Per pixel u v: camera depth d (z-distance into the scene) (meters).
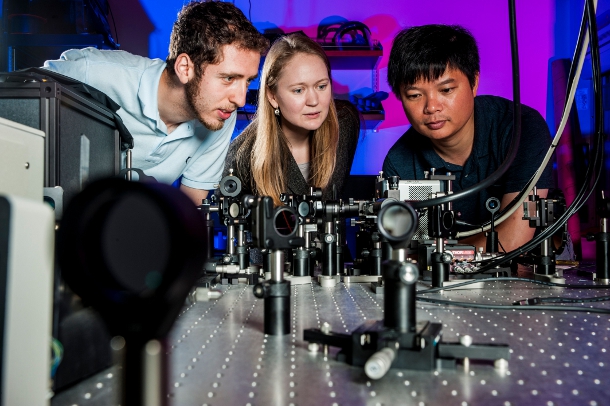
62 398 0.51
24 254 0.39
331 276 1.36
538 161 2.04
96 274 0.32
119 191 0.32
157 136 2.05
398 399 0.51
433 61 1.88
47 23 2.88
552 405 0.49
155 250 0.32
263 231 0.76
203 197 2.41
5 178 0.63
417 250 1.57
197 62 1.80
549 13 3.77
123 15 3.76
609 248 1.30
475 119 2.16
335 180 2.37
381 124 3.91
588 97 3.52
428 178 1.60
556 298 1.03
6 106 0.78
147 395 0.32
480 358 0.60
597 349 0.69
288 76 1.95
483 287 1.28
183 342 0.73
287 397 0.52
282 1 3.85
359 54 3.48
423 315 0.92
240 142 2.36
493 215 1.64
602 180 3.32
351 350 0.62
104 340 0.60
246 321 0.88
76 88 1.02
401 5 3.85
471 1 3.82
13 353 0.38
